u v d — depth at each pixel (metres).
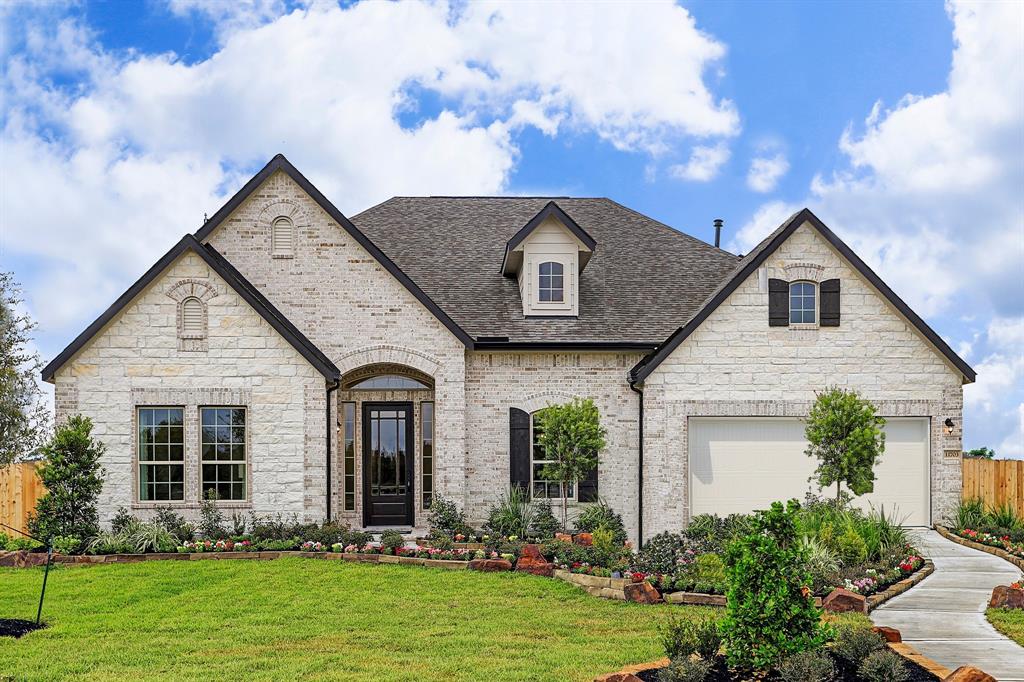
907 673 8.58
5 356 30.22
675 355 20.45
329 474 19.52
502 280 23.25
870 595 13.48
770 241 21.47
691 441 20.58
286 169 20.52
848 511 17.50
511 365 21.28
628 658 10.23
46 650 10.70
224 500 18.92
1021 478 21.27
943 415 20.53
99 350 18.81
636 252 24.81
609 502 21.11
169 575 15.12
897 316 20.61
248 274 20.48
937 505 20.41
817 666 8.43
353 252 20.62
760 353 20.50
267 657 10.41
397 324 20.56
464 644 10.99
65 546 16.72
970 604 13.28
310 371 19.14
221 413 19.09
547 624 12.02
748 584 9.05
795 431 20.62
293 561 16.41
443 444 20.41
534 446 21.25
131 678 9.61
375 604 13.15
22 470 21.42
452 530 19.05
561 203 27.05
